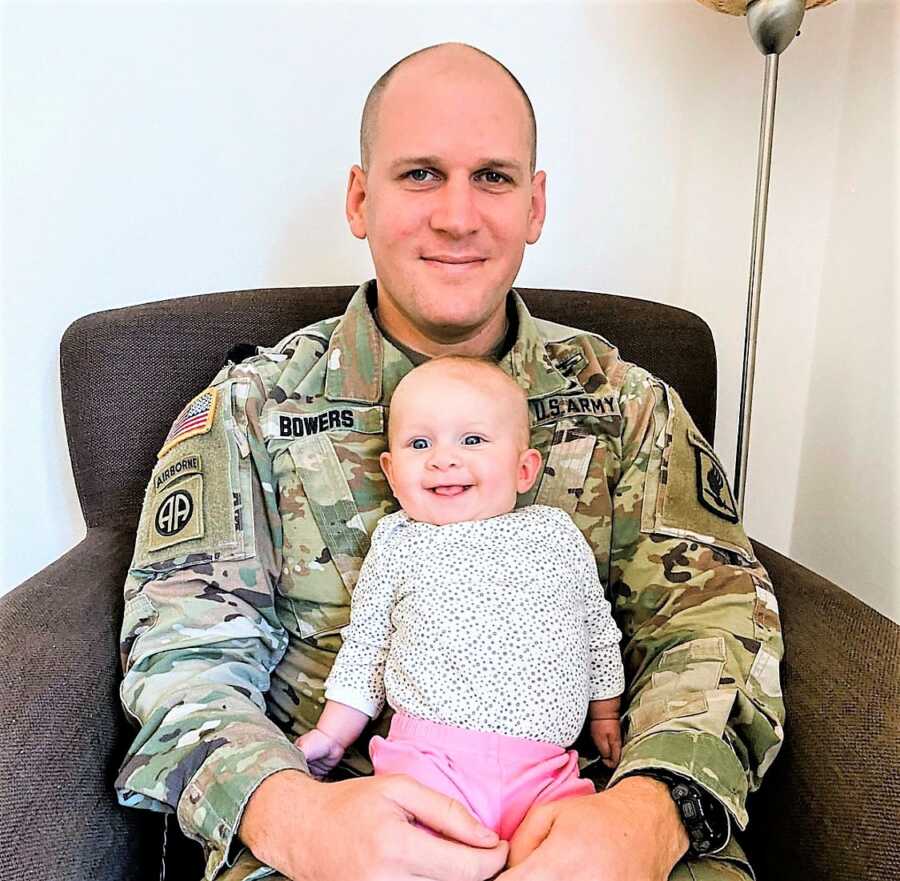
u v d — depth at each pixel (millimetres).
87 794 741
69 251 1296
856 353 1287
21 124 1245
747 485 1498
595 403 1017
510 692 767
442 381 876
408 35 1302
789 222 1399
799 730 779
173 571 884
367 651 850
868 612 861
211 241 1331
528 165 979
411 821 674
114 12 1237
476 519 858
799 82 1354
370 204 975
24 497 1357
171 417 1112
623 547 964
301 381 993
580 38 1328
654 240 1411
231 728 755
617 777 750
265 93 1293
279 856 679
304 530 936
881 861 650
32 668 793
